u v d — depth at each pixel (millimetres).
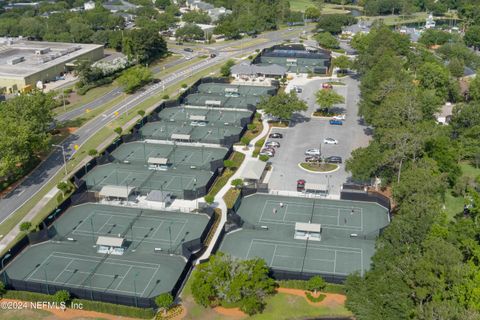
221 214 134250
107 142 183750
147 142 182625
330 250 118188
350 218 131750
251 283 96688
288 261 113938
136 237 125250
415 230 100188
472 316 75625
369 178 140625
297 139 181125
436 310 78875
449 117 191125
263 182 150125
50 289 104125
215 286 97875
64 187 144000
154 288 106500
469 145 165500
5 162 143875
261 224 129625
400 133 137250
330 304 100688
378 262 98125
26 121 164500
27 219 134500
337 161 160625
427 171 122500
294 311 99062
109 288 106625
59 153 174250
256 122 197750
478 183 140875
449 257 86125
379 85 179500
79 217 134625
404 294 84812
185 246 116000
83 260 116750
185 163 165125
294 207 137500
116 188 140125
